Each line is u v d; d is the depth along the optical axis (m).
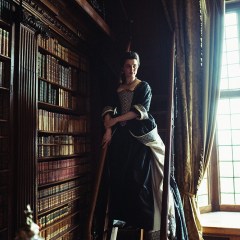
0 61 2.49
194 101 4.06
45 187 3.07
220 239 3.92
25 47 2.66
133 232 3.61
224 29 4.39
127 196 2.97
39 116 2.92
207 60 4.05
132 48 4.41
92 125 4.14
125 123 3.12
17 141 2.55
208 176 4.62
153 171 3.08
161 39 4.32
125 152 3.06
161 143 3.18
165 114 4.18
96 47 4.17
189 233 3.82
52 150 3.17
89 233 2.83
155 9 4.37
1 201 2.45
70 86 3.59
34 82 2.77
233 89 4.64
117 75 4.35
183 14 4.17
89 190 4.01
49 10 2.99
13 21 2.58
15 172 2.54
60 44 3.45
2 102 2.49
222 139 4.70
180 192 3.93
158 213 2.97
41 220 2.93
